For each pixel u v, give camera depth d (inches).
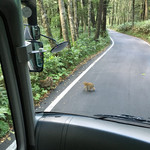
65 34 379.9
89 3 695.1
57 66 297.9
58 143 67.5
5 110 113.9
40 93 198.2
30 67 58.5
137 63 346.9
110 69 304.0
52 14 893.2
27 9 55.3
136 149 59.5
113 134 63.0
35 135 67.1
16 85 56.2
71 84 227.6
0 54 50.6
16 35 48.7
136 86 206.5
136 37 1069.8
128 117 77.2
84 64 361.4
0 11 44.3
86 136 65.4
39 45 61.6
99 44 608.4
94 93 188.4
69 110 149.6
